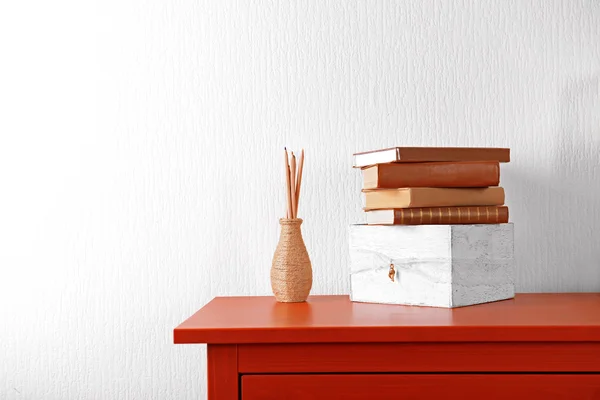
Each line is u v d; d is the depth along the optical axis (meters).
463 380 0.98
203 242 1.43
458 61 1.42
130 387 1.43
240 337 0.98
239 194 1.43
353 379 0.99
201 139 1.43
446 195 1.18
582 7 1.41
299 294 1.26
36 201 1.43
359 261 1.24
